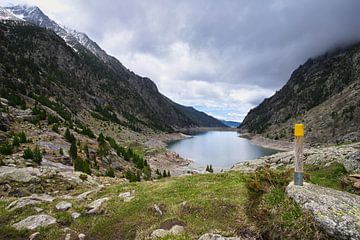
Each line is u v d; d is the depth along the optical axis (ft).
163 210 33.37
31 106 291.79
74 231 31.01
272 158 82.02
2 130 147.23
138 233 28.19
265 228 21.80
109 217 33.68
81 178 69.31
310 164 47.09
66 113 382.01
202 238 23.04
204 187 42.93
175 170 225.76
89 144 174.29
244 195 33.30
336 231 17.13
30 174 60.90
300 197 21.02
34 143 129.29
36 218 33.83
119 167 149.79
